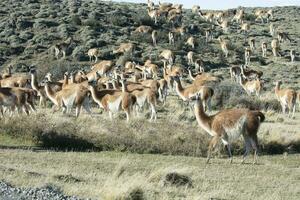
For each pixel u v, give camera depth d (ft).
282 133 203.41
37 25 523.29
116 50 482.28
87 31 521.24
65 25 526.16
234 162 161.79
